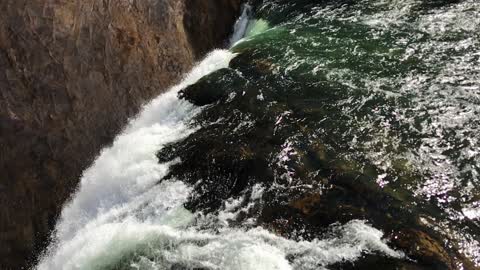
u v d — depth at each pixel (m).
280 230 6.42
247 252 6.10
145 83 9.63
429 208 6.29
